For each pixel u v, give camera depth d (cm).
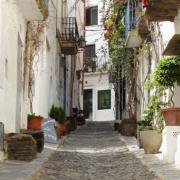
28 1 1599
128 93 2534
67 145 1927
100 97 4497
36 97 2102
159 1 1192
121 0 2356
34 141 1344
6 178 1007
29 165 1230
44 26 2016
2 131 1291
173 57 1346
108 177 1093
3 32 1352
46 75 2331
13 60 1544
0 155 1273
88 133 2680
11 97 1509
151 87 1534
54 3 2650
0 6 1294
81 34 4256
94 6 4569
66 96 3441
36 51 1961
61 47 3039
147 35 1948
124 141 2034
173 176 1038
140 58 2295
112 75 2902
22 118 1750
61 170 1196
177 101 1444
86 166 1294
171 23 1358
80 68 4481
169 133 1293
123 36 2441
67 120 2752
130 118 2408
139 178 1064
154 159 1370
